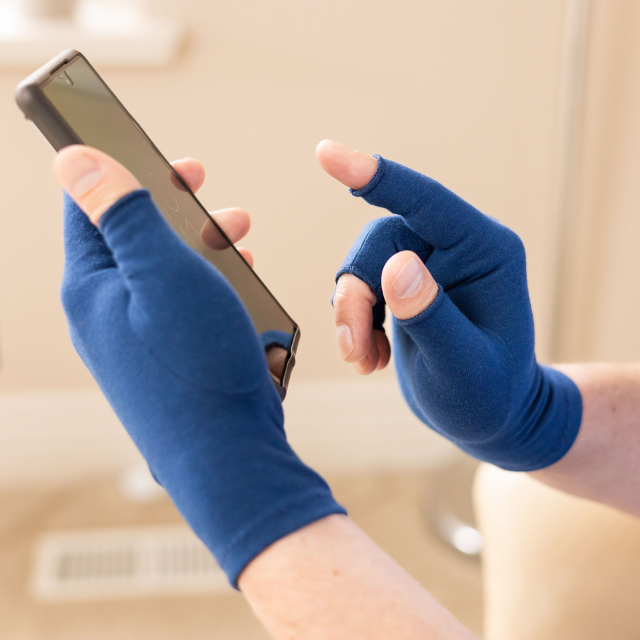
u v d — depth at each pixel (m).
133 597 1.33
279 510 0.31
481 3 1.32
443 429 0.50
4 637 1.24
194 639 1.25
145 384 0.34
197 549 1.44
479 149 1.42
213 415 0.33
